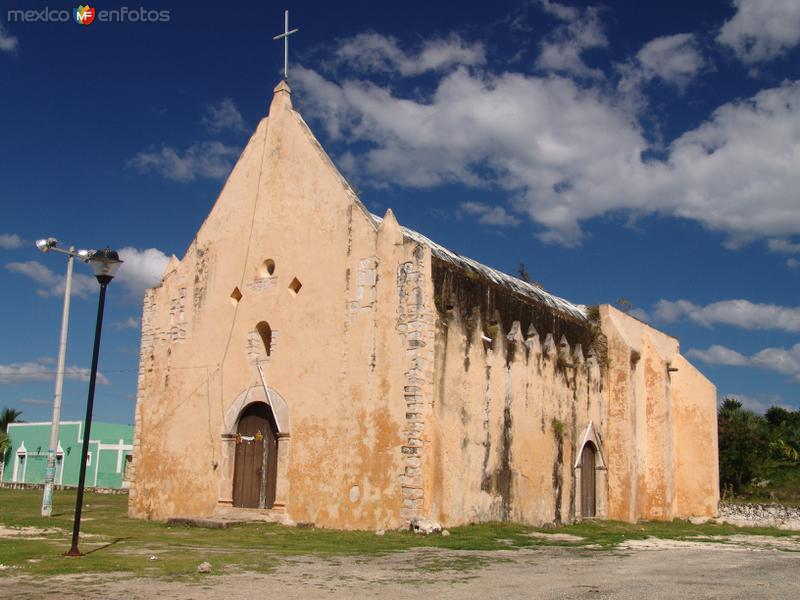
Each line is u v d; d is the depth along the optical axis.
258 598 8.44
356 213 18.41
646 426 26.41
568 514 21.72
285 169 20.27
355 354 17.59
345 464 17.19
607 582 10.25
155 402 21.66
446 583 9.79
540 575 10.79
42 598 8.18
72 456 50.47
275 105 21.05
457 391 17.61
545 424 21.14
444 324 17.48
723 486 34.25
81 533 15.34
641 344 27.09
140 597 8.34
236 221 21.08
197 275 21.64
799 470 35.69
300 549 13.27
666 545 16.59
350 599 8.50
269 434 19.09
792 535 21.44
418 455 16.12
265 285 19.88
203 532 16.20
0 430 58.84
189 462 20.34
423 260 17.03
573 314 25.12
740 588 9.95
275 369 19.08
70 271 22.52
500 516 18.66
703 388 27.98
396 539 14.98
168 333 21.89
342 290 18.19
